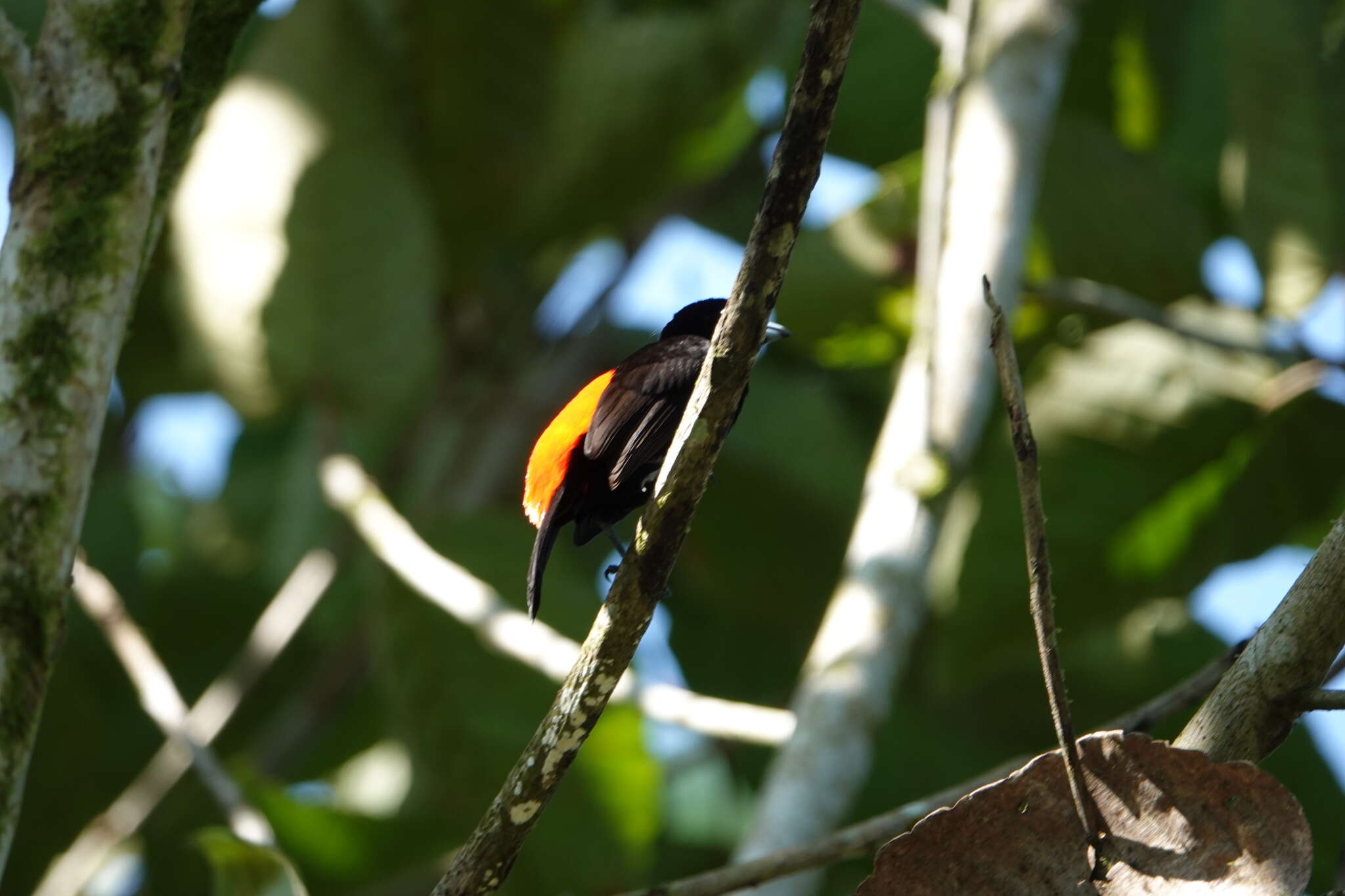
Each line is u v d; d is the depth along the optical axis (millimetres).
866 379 16188
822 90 4145
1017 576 11617
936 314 9469
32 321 4699
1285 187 11570
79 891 13172
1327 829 14297
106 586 9070
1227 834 4219
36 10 12242
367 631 14555
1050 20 10555
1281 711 4320
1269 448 11734
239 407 12344
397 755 17328
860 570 8781
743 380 4363
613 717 12883
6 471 4574
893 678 8406
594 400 7230
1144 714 5551
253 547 17469
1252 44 11438
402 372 12258
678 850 17859
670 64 13977
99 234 4789
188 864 14180
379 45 12469
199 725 13336
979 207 9820
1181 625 15062
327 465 11633
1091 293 11836
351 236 12156
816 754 8047
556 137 13453
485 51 12594
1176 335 11719
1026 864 4367
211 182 12102
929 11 10492
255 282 12000
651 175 14023
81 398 4691
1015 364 3932
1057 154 12211
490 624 9969
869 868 14820
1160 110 15625
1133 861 4273
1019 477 3967
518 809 4629
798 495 15203
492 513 12578
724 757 16453
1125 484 11711
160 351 16297
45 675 4520
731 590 15867
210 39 5383
